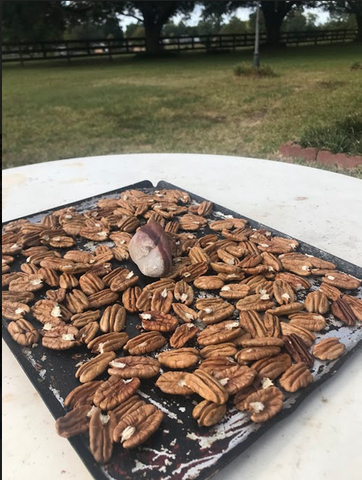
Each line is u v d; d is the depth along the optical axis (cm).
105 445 75
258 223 147
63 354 96
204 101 503
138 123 463
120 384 86
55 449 81
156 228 124
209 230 145
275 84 470
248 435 77
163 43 1076
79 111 541
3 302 109
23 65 985
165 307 108
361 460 77
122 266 127
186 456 74
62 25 1043
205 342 96
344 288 113
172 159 215
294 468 76
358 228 151
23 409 89
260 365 89
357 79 368
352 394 88
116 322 103
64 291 114
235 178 193
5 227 147
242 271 121
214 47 990
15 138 454
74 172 204
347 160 269
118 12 1046
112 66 898
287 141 322
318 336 98
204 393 82
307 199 172
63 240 138
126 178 196
